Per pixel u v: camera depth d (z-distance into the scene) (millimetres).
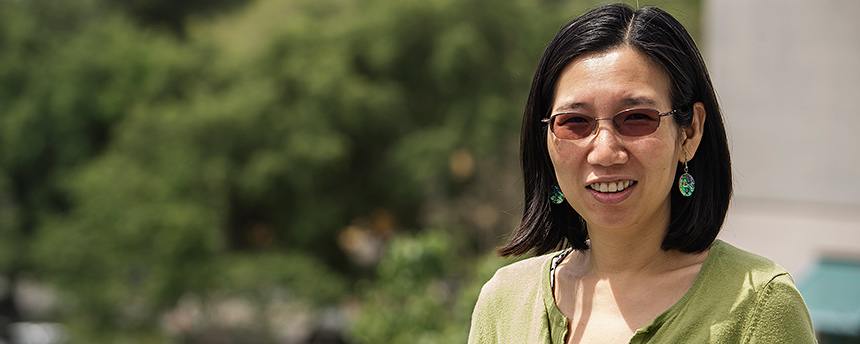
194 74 22672
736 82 6848
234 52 22641
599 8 1569
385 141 22031
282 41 21719
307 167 20531
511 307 1734
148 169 20031
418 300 5875
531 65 20188
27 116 23312
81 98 23266
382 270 6121
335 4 23812
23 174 23969
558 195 1737
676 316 1473
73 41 24938
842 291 6297
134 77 23141
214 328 19500
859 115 6645
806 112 6723
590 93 1509
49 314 24625
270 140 20688
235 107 20391
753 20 6809
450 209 21469
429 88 21891
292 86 21328
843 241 6633
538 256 1816
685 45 1542
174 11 30516
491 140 20188
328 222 21281
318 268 20156
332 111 20828
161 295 18562
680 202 1596
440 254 6023
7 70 23844
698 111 1568
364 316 5953
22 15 25312
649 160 1483
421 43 21516
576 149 1528
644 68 1501
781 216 6754
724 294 1459
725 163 1588
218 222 19891
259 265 19219
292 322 20531
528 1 21203
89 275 18969
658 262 1576
